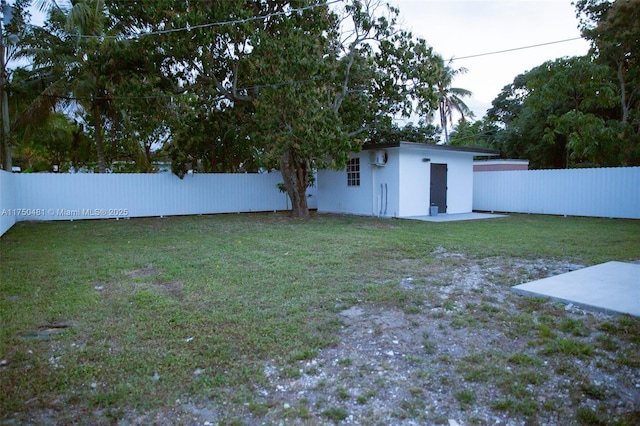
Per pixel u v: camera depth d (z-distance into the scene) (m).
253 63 10.95
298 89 10.28
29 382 2.53
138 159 18.33
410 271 5.38
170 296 4.32
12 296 4.30
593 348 2.97
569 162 20.98
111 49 10.88
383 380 2.58
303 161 12.90
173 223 11.72
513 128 25.14
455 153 13.78
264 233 9.27
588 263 5.73
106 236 8.94
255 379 2.59
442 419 2.18
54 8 13.26
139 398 2.37
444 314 3.71
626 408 2.25
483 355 2.90
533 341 3.12
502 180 14.80
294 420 2.17
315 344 3.11
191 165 16.62
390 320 3.60
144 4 10.14
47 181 12.51
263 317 3.67
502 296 4.25
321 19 10.98
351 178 14.27
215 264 5.88
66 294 4.37
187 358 2.87
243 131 14.09
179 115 12.45
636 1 14.23
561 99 17.36
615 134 15.36
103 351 2.97
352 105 12.14
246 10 10.69
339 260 6.11
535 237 8.20
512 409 2.25
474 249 6.88
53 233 9.45
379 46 11.85
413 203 12.75
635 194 11.49
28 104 14.71
